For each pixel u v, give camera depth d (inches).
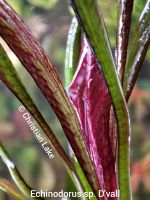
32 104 4.9
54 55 24.5
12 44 4.5
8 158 5.6
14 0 23.1
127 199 4.9
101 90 5.4
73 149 5.0
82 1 3.6
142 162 19.6
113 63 4.1
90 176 5.1
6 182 5.9
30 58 4.6
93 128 5.4
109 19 13.3
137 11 11.6
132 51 5.6
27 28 4.6
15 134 25.7
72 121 4.8
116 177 5.0
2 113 26.0
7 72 4.7
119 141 4.7
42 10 23.2
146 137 24.7
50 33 23.2
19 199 5.8
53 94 4.7
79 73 5.5
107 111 5.4
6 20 4.5
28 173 24.0
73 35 6.0
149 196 20.8
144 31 5.5
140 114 24.6
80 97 5.5
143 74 24.4
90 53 5.5
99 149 5.4
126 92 5.5
